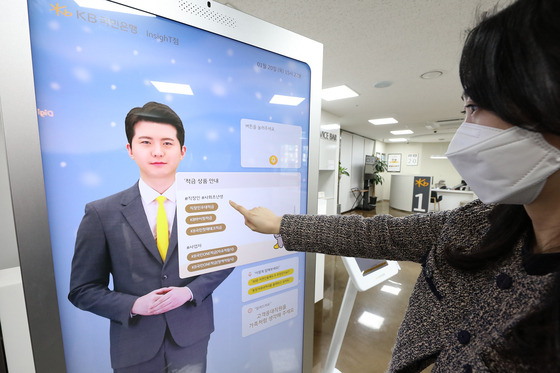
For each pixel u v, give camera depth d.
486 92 0.32
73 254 0.54
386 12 1.79
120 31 0.54
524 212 0.39
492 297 0.38
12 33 0.43
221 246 0.74
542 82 0.26
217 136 0.69
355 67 2.72
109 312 0.60
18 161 0.45
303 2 1.69
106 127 0.55
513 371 0.31
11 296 0.99
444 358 0.42
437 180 9.59
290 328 0.95
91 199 0.55
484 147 0.37
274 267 0.87
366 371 1.63
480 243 0.44
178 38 0.61
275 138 0.81
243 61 0.72
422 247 0.56
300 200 0.90
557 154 0.32
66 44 0.49
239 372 0.84
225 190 0.73
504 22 0.30
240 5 1.73
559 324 0.25
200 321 0.73
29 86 0.45
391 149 10.17
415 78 3.02
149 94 0.59
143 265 0.63
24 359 1.02
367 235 0.61
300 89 0.85
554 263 0.32
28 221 0.47
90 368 0.59
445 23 1.91
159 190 0.63
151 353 0.66
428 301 0.48
